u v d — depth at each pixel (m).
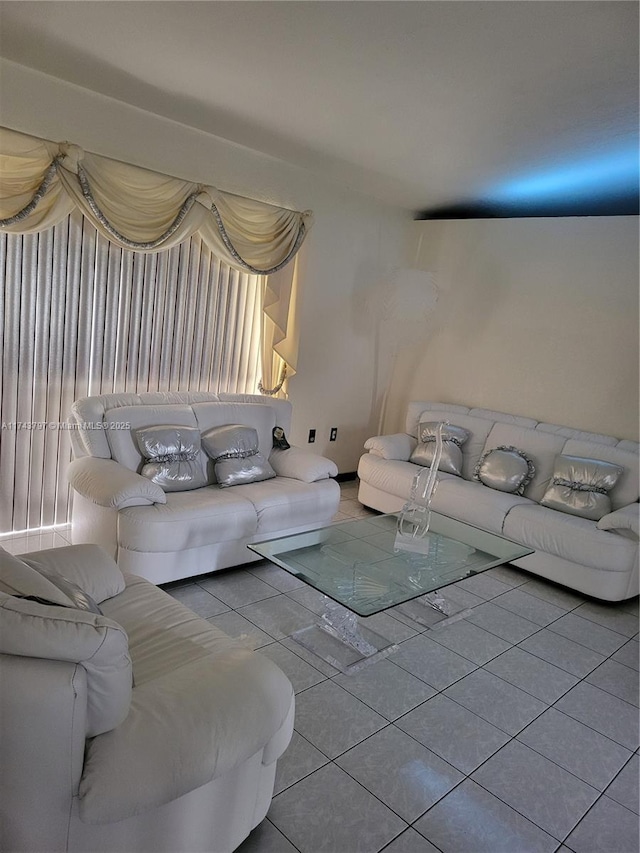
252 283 4.40
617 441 4.11
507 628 3.19
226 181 4.00
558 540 3.62
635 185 4.09
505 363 4.85
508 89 2.68
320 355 5.01
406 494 4.37
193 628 2.02
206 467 3.73
